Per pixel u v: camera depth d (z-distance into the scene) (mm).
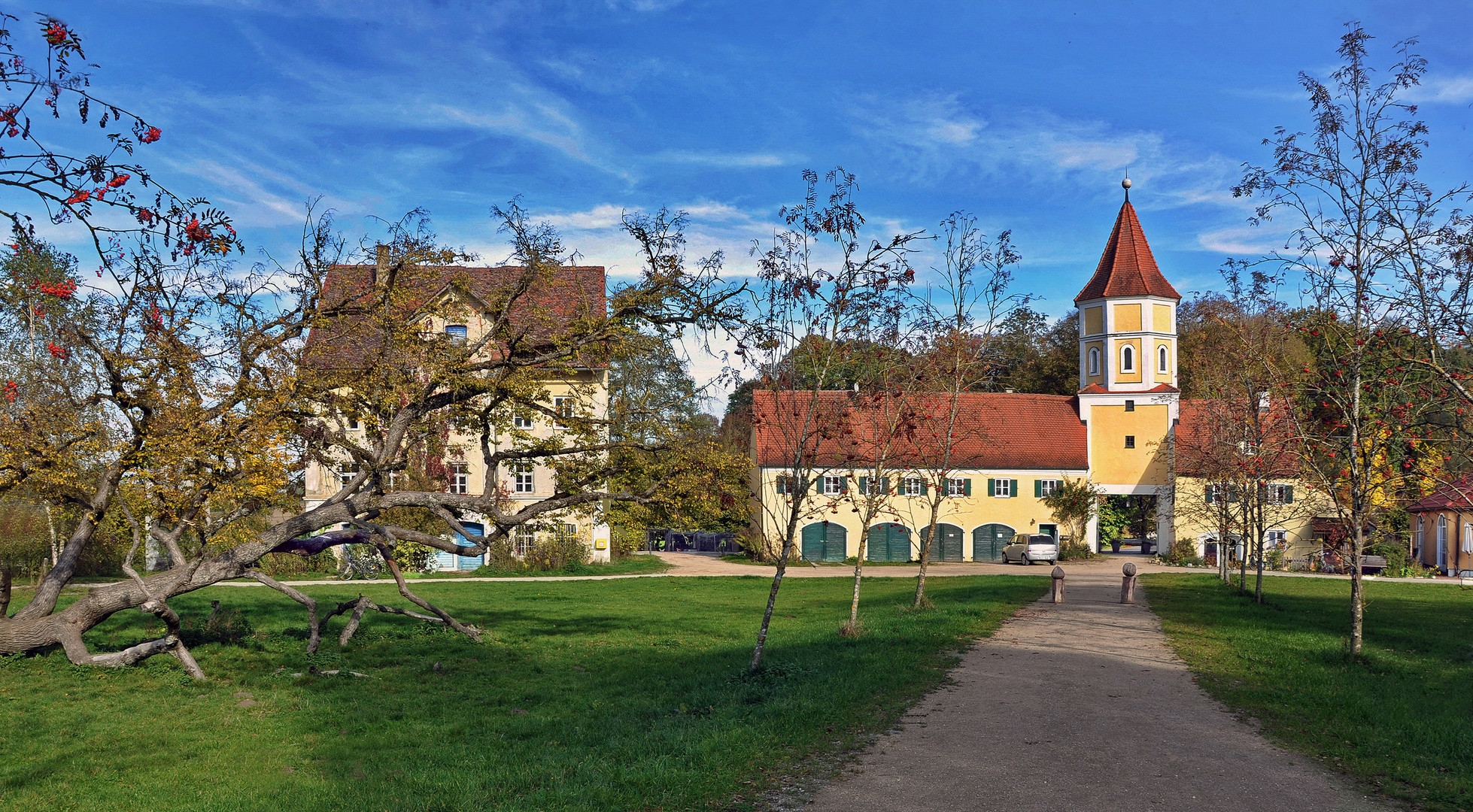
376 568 42062
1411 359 15344
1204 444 35000
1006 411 61281
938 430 26672
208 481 17578
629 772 9727
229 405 17391
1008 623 22328
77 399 17766
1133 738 11133
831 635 20609
